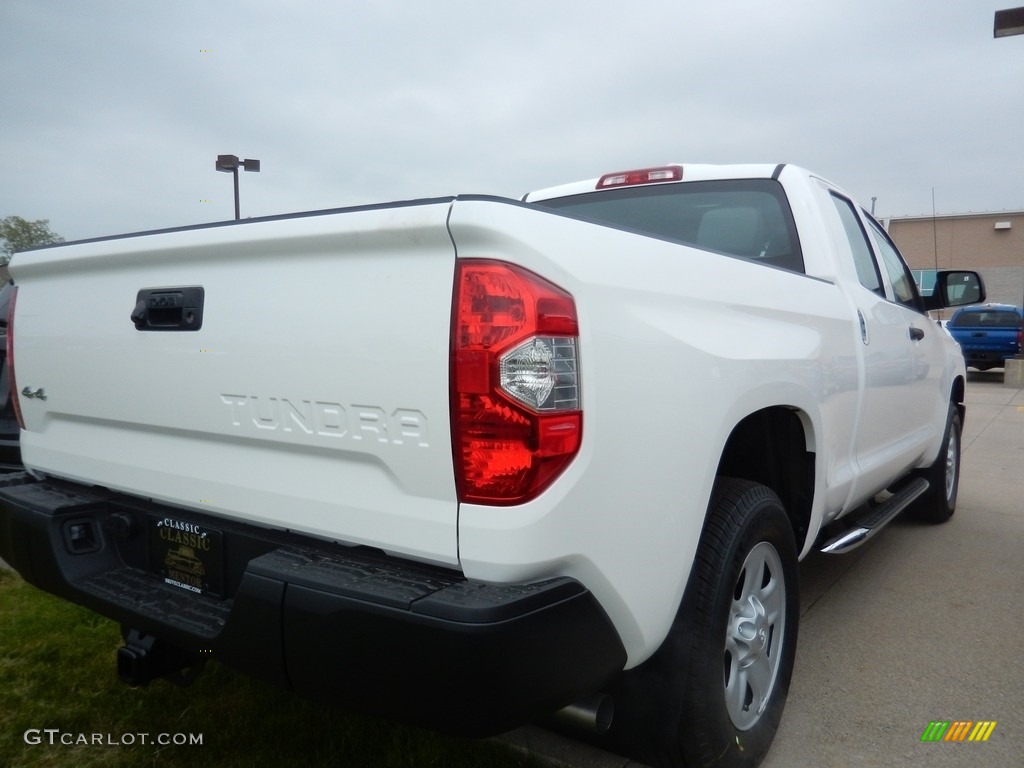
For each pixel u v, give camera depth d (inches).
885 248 172.6
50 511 95.0
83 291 97.6
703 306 86.9
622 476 72.2
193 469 87.4
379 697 66.7
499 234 65.7
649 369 75.2
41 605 149.9
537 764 97.6
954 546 190.7
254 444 81.4
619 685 85.2
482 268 66.2
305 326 75.4
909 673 123.6
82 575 94.6
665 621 79.8
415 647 63.8
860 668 125.3
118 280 93.0
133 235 90.0
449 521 67.9
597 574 71.2
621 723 85.7
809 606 151.6
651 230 147.9
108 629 139.6
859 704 114.1
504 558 65.8
